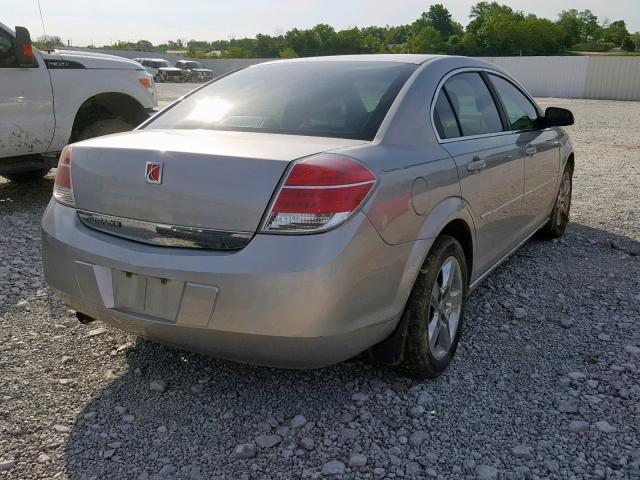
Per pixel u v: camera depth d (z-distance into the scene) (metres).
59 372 3.07
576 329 3.69
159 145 2.62
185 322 2.44
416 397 2.90
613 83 36.72
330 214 2.33
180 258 2.42
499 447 2.54
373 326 2.58
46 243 2.81
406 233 2.66
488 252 3.70
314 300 2.31
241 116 3.16
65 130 6.50
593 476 2.37
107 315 2.64
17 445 2.50
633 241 5.54
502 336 3.58
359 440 2.58
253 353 2.44
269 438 2.57
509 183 3.84
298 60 3.79
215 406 2.82
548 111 4.53
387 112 2.94
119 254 2.55
